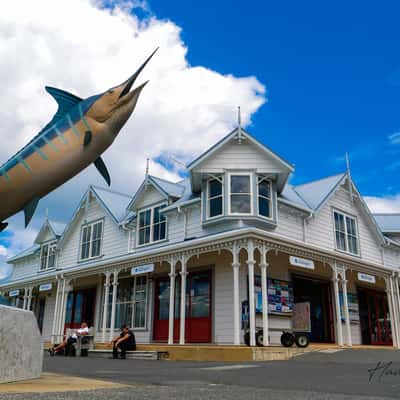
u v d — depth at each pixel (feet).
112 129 18.43
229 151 57.11
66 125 18.20
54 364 36.37
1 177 17.78
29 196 18.22
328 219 65.36
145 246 65.05
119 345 46.65
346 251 66.64
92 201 79.30
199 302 54.34
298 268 57.21
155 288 61.11
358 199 71.41
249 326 44.34
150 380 22.40
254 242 43.60
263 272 43.45
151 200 66.90
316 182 71.46
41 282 72.64
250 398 15.19
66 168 18.16
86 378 22.59
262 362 35.14
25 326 19.76
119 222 70.54
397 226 81.71
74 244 80.84
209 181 58.18
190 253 48.44
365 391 18.61
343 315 61.57
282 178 57.21
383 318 70.13
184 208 60.34
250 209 54.44
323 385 20.74
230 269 52.11
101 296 70.23
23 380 19.29
